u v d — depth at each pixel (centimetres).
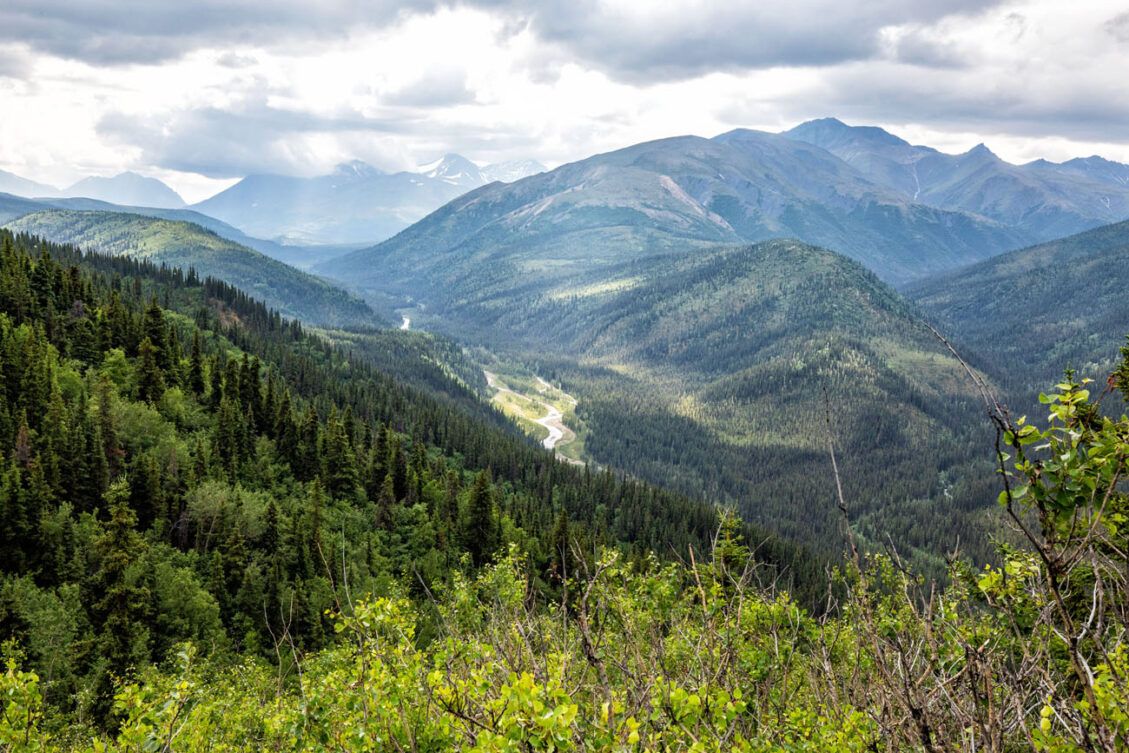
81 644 6119
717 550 1280
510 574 2361
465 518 11144
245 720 2209
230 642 7094
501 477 18338
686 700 821
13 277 14588
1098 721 589
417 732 1070
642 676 927
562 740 695
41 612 6388
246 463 11994
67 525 8256
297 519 10019
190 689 1319
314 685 1261
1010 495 689
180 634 6894
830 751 902
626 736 737
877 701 838
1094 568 652
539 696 736
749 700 1076
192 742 1770
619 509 16412
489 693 892
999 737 689
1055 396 719
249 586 8075
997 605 845
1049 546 668
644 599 1738
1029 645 738
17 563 7638
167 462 10688
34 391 10812
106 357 13350
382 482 12925
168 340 14900
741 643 1115
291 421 13275
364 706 1082
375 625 1164
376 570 9088
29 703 1753
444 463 16862
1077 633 639
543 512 14400
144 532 8962
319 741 1203
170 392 13000
